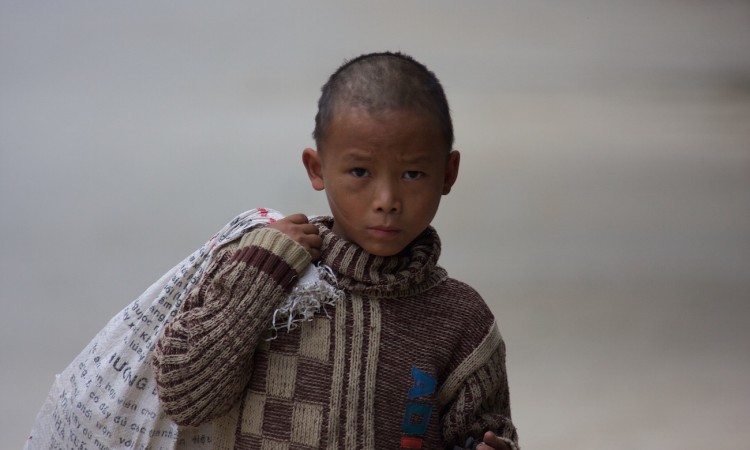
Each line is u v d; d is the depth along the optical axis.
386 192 7.05
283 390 7.25
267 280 7.11
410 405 7.28
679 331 20.81
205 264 7.82
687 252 25.64
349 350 7.23
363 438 7.15
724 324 21.34
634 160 33.06
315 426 7.15
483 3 48.34
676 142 35.25
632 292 22.77
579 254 24.92
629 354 19.62
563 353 19.48
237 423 7.38
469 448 7.51
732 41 48.66
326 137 7.25
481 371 7.57
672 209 28.88
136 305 8.11
